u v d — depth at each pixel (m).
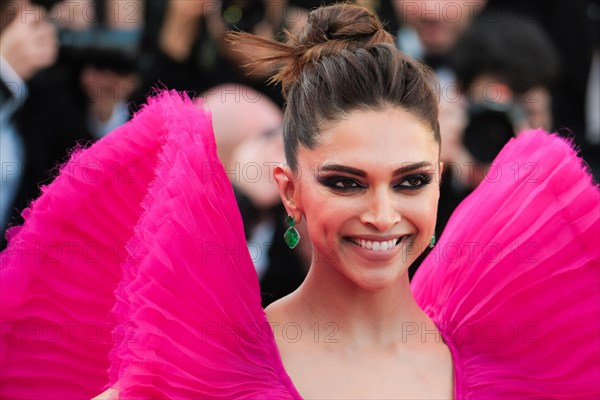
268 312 6.98
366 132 6.31
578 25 13.60
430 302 7.57
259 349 6.70
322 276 6.75
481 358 6.96
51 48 11.71
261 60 6.85
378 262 6.43
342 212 6.36
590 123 13.95
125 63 11.84
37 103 11.66
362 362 6.68
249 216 10.08
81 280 7.50
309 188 6.47
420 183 6.42
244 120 10.32
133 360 6.29
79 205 7.43
